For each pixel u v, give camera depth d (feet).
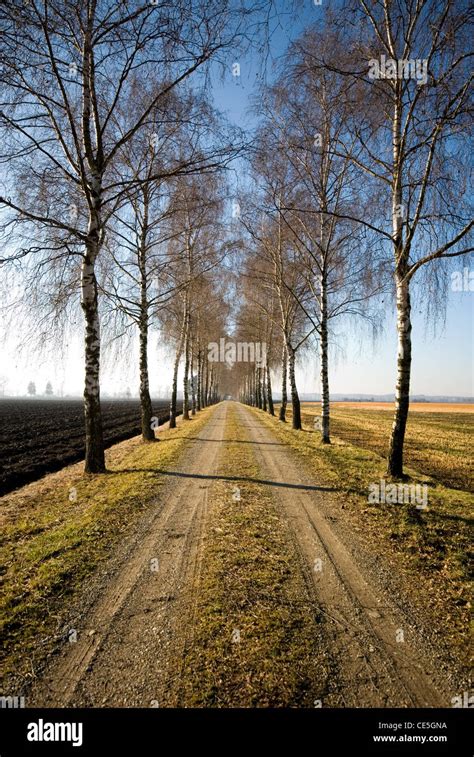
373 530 18.69
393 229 25.62
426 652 10.36
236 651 10.15
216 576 14.10
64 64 22.56
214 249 57.52
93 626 11.28
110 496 23.48
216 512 21.02
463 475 37.32
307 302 60.18
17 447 52.65
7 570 14.67
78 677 9.32
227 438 50.24
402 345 26.53
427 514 19.88
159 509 21.54
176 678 9.25
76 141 25.18
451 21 18.57
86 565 14.93
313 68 21.97
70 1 21.27
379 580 14.12
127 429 74.69
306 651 10.25
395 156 24.49
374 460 34.73
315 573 14.55
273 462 34.55
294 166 38.68
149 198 42.39
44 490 27.04
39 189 26.50
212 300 79.92
